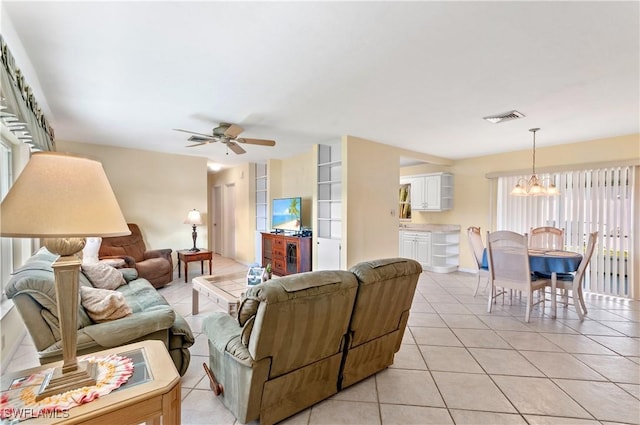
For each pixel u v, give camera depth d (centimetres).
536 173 505
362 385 213
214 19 170
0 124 248
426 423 176
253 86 262
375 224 480
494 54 208
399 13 165
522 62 220
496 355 258
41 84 253
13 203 100
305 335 166
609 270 439
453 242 627
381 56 212
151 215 543
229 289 306
